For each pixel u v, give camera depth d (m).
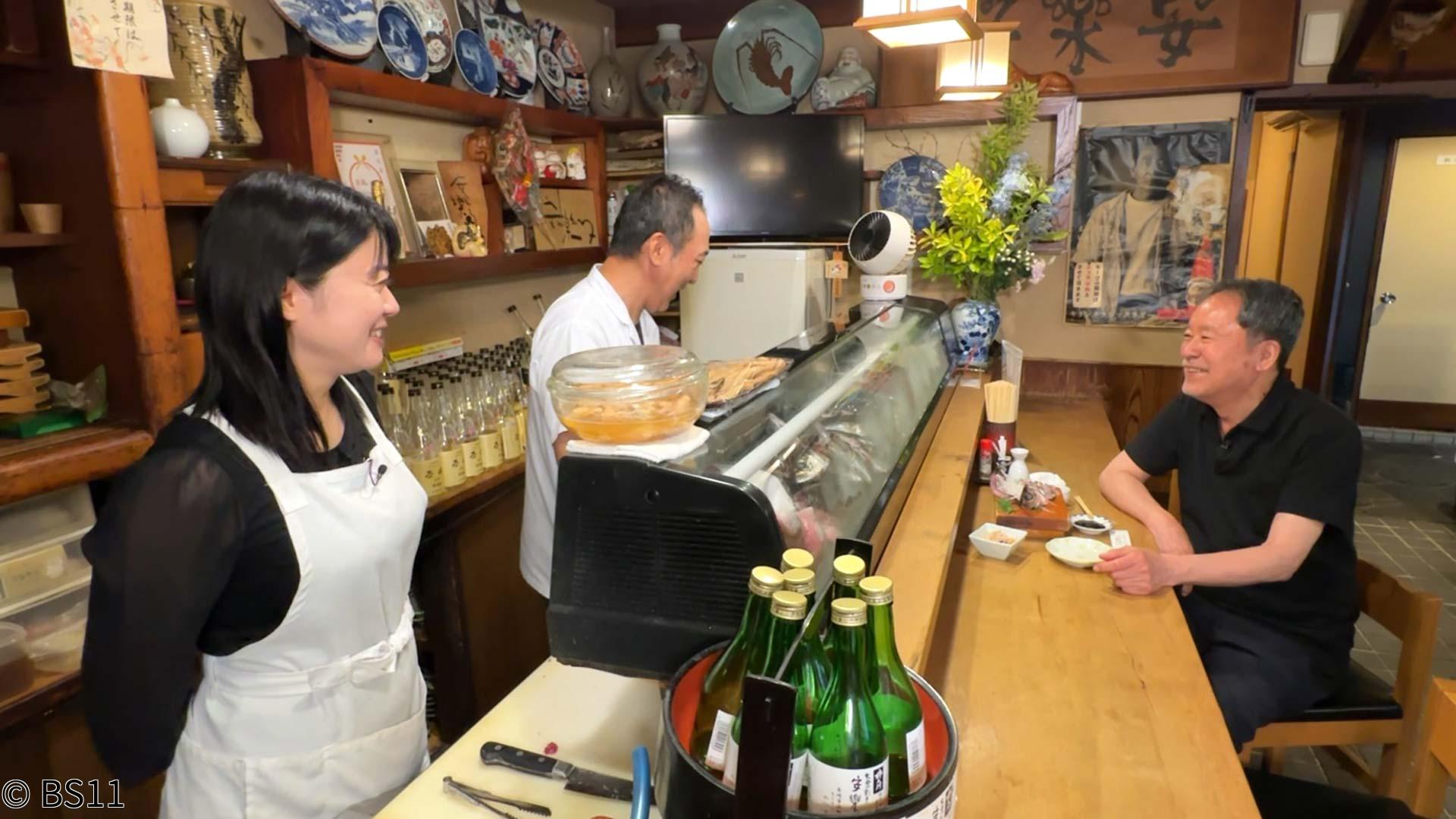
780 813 0.63
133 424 1.59
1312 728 1.79
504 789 0.99
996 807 1.12
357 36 2.10
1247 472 1.90
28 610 1.47
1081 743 1.25
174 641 0.97
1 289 1.65
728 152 3.17
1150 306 3.21
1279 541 1.75
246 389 1.01
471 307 2.85
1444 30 2.76
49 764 1.53
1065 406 3.25
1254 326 1.79
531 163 2.71
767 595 0.75
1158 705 1.35
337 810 1.18
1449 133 5.03
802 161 3.17
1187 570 1.75
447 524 2.30
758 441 1.13
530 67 2.86
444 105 2.36
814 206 3.20
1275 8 2.88
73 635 1.53
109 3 1.45
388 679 1.22
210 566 0.98
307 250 0.97
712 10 3.50
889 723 0.76
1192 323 1.89
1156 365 3.25
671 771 0.74
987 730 1.29
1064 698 1.37
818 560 1.10
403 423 2.24
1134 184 3.14
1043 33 3.14
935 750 0.79
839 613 0.69
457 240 2.52
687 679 0.86
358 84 2.05
